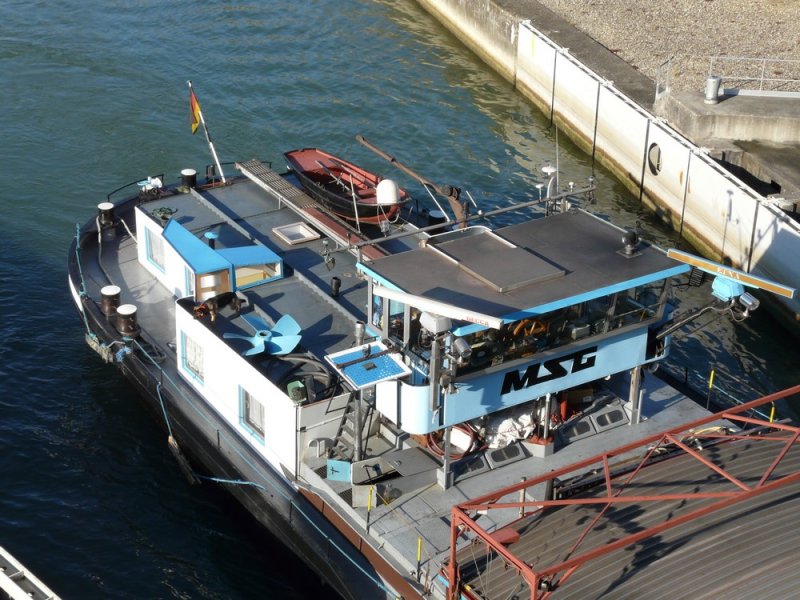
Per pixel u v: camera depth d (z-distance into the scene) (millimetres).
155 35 63531
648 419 29906
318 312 32031
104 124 53312
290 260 34750
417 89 60562
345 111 56750
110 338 33750
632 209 51250
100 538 30172
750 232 43219
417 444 27938
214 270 31922
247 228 36531
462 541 25281
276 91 58125
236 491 30125
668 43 60750
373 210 36469
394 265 27031
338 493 26656
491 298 25578
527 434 28281
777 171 45938
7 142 51125
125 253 38500
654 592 21531
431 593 24109
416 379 26047
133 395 35812
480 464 27469
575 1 66625
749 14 65062
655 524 23547
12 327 38469
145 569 29281
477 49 66188
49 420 34469
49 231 44594
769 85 54656
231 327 30766
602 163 54875
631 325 27766
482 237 28641
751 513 23500
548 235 28922
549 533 23781
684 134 49875
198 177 49219
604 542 23172
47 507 31094
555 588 21172
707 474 25344
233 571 29391
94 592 28422
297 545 28078
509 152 54656
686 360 38688
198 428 30859
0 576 24406
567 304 25672
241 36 64438
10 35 62188
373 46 65250
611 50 59938
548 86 58656
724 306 27641
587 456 28250
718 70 56969
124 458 33125
